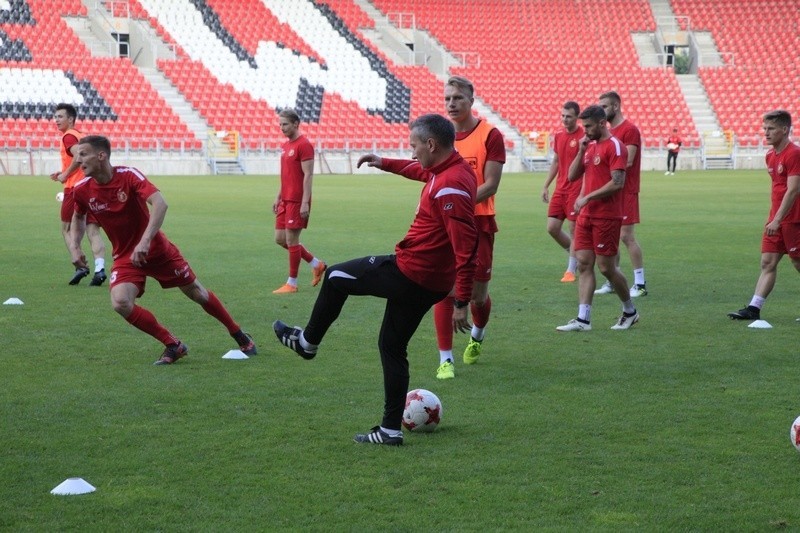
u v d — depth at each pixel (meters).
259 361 9.70
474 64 62.31
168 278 9.54
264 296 13.89
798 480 6.24
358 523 5.48
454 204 6.87
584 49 64.75
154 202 9.18
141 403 8.02
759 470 6.42
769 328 11.59
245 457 6.65
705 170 57.06
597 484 6.14
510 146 56.84
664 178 48.12
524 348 10.48
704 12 68.00
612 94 14.03
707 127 60.03
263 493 5.95
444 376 9.06
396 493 5.97
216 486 6.07
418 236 7.05
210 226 23.67
